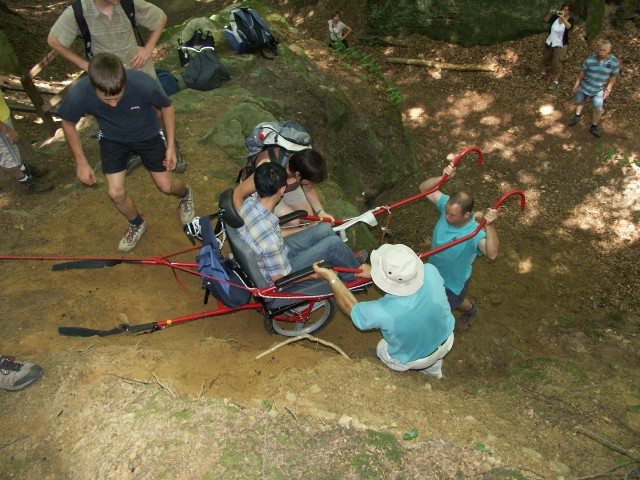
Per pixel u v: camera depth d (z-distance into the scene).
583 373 4.90
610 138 10.46
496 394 4.29
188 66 8.10
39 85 10.48
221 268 3.86
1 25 13.37
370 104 10.04
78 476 2.93
